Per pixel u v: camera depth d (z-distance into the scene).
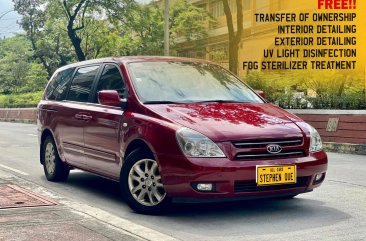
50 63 48.56
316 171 6.16
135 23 38.00
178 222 5.97
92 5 37.16
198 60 7.85
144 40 38.38
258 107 6.76
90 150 7.39
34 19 43.69
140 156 6.29
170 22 38.72
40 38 44.91
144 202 6.30
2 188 7.36
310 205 6.87
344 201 7.16
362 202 7.12
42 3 40.91
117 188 8.23
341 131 14.96
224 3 33.66
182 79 7.14
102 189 8.12
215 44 40.28
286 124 6.23
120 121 6.68
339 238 5.31
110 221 5.62
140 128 6.29
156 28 38.28
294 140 6.08
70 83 8.49
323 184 8.62
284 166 5.88
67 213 5.89
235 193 5.72
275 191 5.91
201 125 5.94
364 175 9.74
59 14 38.62
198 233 5.52
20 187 7.48
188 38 39.03
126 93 6.87
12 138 18.95
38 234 5.05
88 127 7.39
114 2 36.84
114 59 7.57
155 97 6.70
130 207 6.42
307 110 16.20
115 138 6.76
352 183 8.74
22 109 38.09
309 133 6.25
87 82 7.96
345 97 16.28
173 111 6.29
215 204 6.85
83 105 7.73
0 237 4.93
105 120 7.00
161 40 38.41
